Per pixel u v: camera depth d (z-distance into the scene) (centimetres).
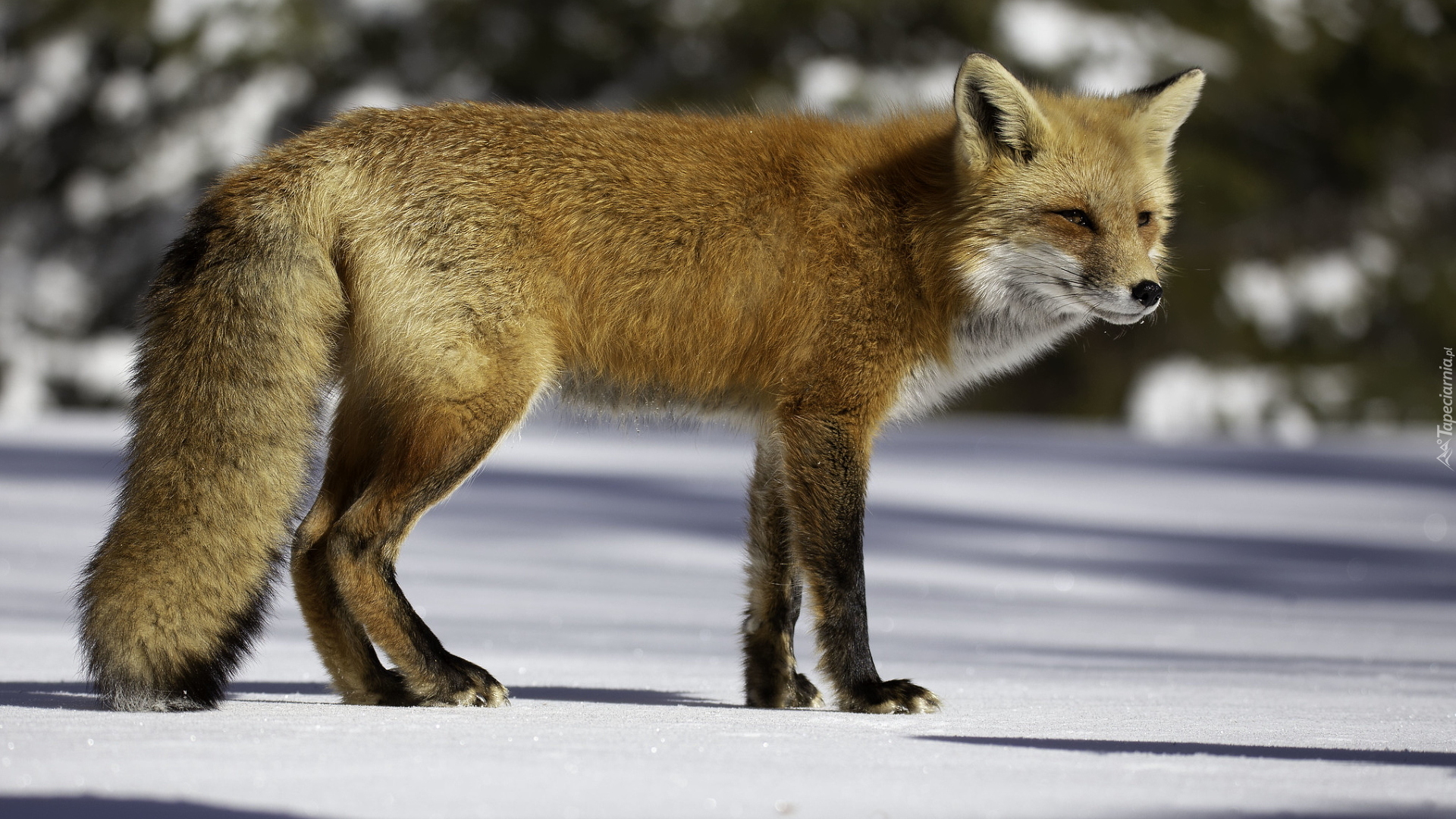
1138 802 604
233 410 934
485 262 989
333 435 1019
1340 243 6469
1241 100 6119
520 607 1545
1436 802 611
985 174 1097
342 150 999
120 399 6166
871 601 1714
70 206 6494
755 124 1095
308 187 984
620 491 2681
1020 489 2836
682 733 771
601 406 1092
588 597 1647
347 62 6162
